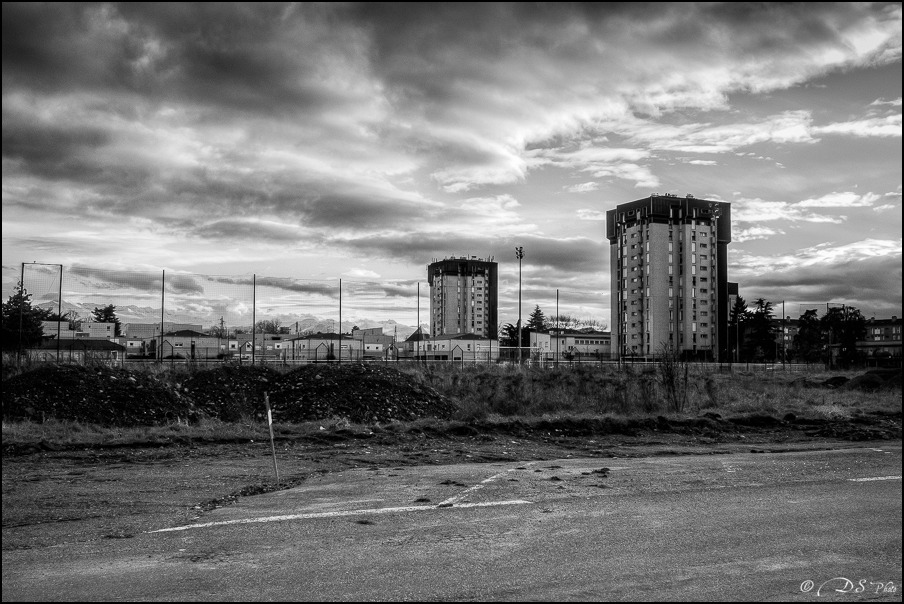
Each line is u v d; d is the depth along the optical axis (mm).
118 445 13508
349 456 12641
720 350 110812
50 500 8609
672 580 5617
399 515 7820
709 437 16688
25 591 5293
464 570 5828
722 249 113250
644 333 110000
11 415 17031
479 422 16750
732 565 6031
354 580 5562
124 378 20062
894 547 6629
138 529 7156
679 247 110562
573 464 11922
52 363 24297
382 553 6316
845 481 10195
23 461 11922
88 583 5477
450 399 24141
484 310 175875
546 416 18047
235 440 14352
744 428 18250
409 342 90812
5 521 7512
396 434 15500
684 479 10328
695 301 110000
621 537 6910
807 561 6172
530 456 13070
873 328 117750
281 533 7008
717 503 8562
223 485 9672
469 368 41469
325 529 7172
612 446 14914
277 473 10477
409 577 5645
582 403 23141
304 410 21109
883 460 12461
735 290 127938
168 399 19797
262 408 21859
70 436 14055
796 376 53656
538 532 7086
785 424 18844
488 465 11812
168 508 8180
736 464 11906
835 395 31000
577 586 5453
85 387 18828
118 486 9570
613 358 82812
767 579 5676
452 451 13469
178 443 13953
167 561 6062
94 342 37000
